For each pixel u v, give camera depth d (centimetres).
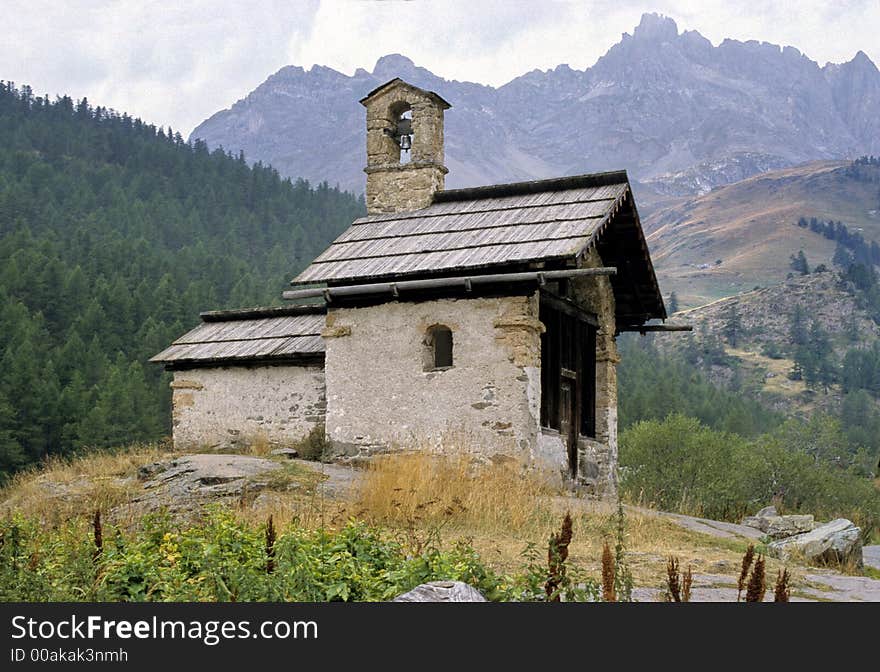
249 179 19550
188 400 2578
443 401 2152
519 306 2106
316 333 2517
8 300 8494
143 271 11756
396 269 2188
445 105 2578
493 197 2419
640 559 1391
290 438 2428
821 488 3659
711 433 3466
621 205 2305
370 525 1466
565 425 2355
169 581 955
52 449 6209
